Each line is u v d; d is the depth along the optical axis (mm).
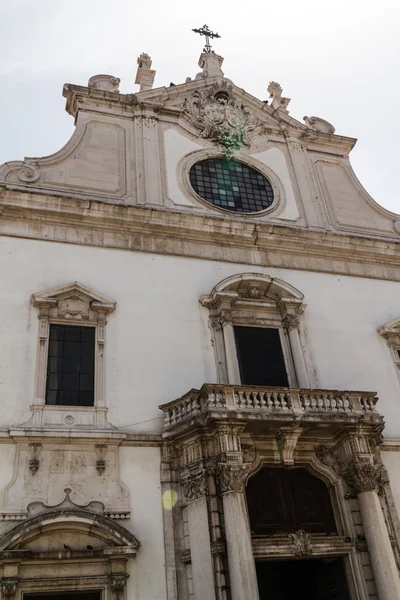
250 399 15852
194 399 15625
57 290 17125
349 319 20312
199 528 14516
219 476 14828
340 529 16266
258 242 20672
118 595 13664
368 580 15383
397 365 19828
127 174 20812
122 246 18906
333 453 17000
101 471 15031
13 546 13398
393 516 16594
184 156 22219
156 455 15758
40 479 14516
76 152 20641
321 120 26156
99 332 17109
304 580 16750
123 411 16141
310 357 18969
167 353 17500
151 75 24641
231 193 22312
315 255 21391
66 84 22031
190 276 19234
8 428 14789
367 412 16750
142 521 14805
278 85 26875
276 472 16578
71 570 13703
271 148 24078
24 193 18281
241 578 13531
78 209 18734
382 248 22141
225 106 24219
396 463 17609
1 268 17219
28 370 15914
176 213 19672
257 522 15680
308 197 23172
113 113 22125
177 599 14117
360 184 24594
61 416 15562
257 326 19062
